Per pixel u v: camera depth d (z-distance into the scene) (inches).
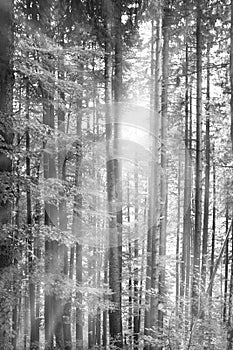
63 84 234.5
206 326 218.2
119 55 271.1
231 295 230.2
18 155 185.0
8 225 178.4
